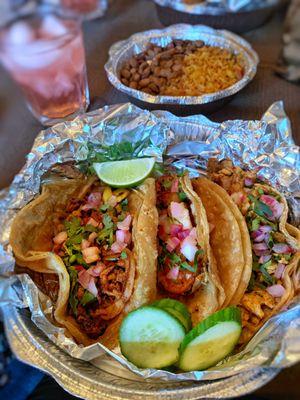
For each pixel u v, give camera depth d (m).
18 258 0.23
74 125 0.26
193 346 0.20
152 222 0.25
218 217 0.26
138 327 0.21
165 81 0.34
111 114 0.27
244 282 0.23
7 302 0.21
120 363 0.20
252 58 0.35
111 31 0.41
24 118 0.23
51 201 0.26
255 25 0.42
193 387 0.19
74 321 0.23
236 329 0.21
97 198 0.27
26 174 0.25
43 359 0.20
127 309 0.23
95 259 0.24
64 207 0.27
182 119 0.28
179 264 0.24
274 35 0.41
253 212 0.26
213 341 0.20
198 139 0.28
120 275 0.24
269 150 0.27
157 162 0.28
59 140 0.26
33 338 0.21
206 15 0.40
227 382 0.19
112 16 0.44
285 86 0.35
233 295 0.23
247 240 0.24
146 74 0.34
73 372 0.20
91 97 0.32
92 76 0.35
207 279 0.23
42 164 0.26
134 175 0.27
